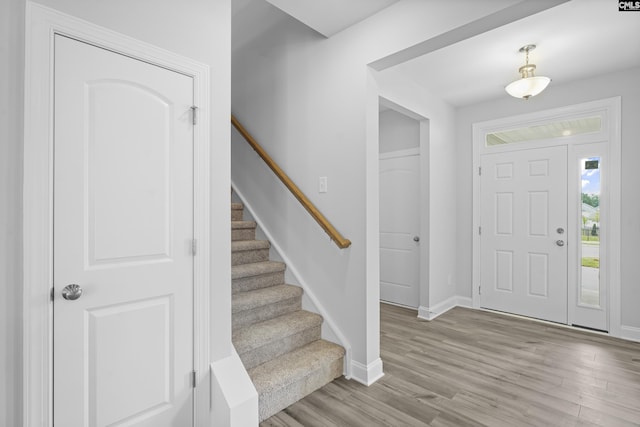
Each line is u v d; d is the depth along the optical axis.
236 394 1.62
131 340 1.46
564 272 3.36
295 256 2.72
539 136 3.52
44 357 1.24
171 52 1.58
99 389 1.37
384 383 2.19
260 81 3.05
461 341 2.91
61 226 1.28
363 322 2.23
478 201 3.92
